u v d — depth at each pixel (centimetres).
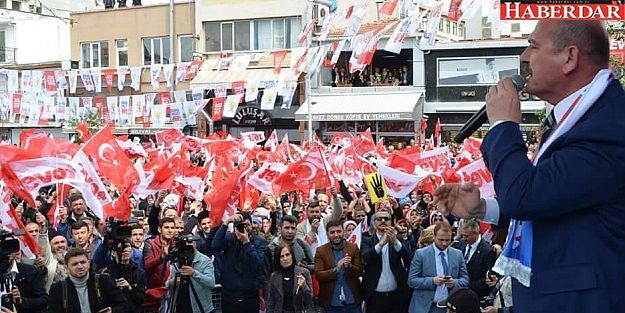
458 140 290
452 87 3597
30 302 878
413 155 1486
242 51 3938
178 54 4128
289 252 1029
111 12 4262
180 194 1458
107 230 969
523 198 239
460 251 1005
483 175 1205
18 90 2673
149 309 986
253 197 1366
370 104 3616
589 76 253
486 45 3528
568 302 244
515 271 260
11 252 789
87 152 1279
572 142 242
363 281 1047
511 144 249
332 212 1208
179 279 957
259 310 1045
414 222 1302
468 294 638
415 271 999
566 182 236
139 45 4191
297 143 3862
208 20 3997
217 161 1819
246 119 3925
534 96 267
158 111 2675
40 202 1546
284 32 3856
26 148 1289
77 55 4341
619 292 242
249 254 1020
